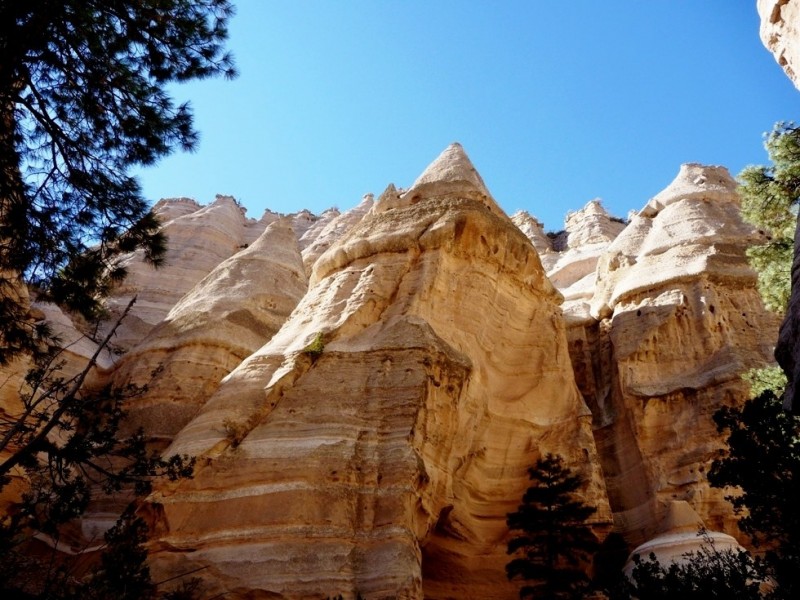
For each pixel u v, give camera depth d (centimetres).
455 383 2284
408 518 1886
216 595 1722
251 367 2369
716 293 3366
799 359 1047
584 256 5359
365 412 2125
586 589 2033
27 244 1416
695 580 1368
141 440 1471
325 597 1706
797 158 2102
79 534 2398
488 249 2856
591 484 2492
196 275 5150
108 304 4331
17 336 1520
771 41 2020
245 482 1955
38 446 1279
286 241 4047
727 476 1328
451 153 3475
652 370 3216
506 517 2423
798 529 1268
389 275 2669
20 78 1361
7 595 1352
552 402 2717
